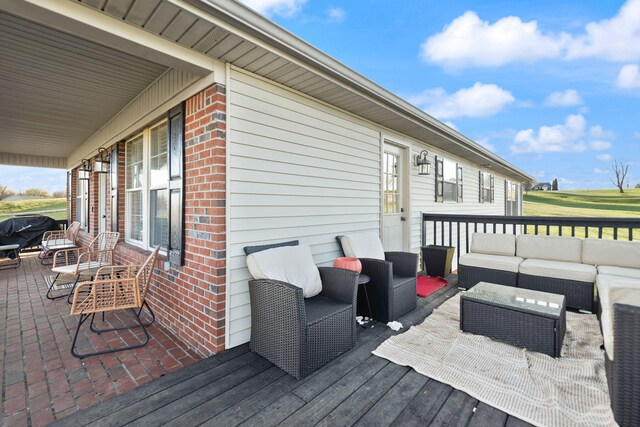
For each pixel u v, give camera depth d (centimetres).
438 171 627
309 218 335
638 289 166
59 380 220
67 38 246
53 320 338
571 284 329
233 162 261
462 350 240
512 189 1232
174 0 174
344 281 260
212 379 209
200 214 267
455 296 382
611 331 171
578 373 207
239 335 264
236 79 262
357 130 404
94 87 348
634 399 151
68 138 596
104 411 178
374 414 173
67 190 887
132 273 327
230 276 257
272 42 227
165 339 290
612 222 364
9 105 407
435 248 470
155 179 367
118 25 190
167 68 302
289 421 169
